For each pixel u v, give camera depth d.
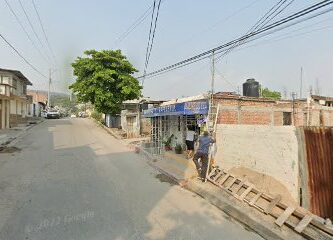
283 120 16.02
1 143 16.94
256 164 8.61
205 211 7.32
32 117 40.66
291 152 7.37
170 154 15.23
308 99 17.05
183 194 8.77
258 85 17.22
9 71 28.14
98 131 27.39
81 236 5.69
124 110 29.19
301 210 6.63
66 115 69.38
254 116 14.62
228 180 9.35
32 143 18.06
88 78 27.20
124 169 12.09
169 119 17.78
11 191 8.50
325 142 6.55
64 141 19.53
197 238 5.77
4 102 25.20
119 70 27.83
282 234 5.93
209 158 10.09
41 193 8.38
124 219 6.61
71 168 11.70
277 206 7.14
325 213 6.50
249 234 6.03
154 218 6.74
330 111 18.17
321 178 6.62
